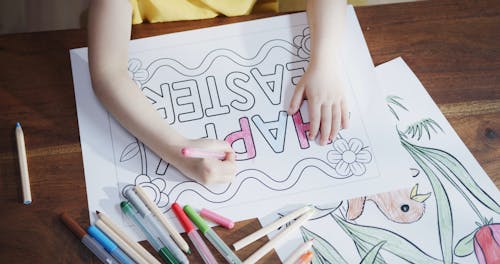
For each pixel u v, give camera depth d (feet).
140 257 1.82
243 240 1.86
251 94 2.18
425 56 2.22
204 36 2.29
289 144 2.07
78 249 1.86
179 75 2.21
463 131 2.07
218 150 2.01
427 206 1.93
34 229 1.89
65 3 4.26
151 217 1.90
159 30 2.29
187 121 2.12
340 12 2.28
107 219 1.89
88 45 2.21
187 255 1.85
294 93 2.17
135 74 2.21
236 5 2.67
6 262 1.83
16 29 4.20
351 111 2.13
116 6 2.26
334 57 2.21
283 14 2.34
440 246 1.85
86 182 1.99
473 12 2.29
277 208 1.94
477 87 2.15
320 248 1.85
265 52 2.26
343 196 1.95
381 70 2.20
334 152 2.05
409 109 2.13
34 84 2.17
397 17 2.29
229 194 1.98
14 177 1.99
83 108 2.14
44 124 2.09
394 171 2.00
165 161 2.06
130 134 2.11
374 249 1.85
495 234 1.87
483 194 1.95
